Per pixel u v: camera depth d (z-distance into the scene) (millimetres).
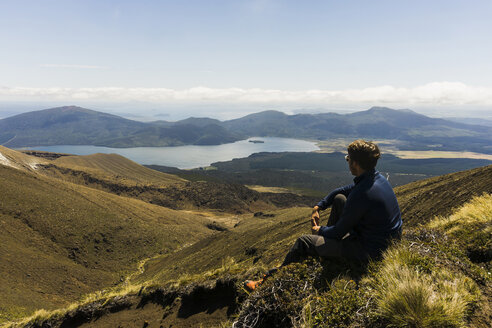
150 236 114250
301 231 40781
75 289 73312
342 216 3342
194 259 60062
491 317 2570
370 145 3301
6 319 46156
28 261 75812
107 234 106000
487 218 4887
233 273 6160
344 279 3111
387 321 2576
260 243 47375
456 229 5137
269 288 3186
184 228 135250
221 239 68938
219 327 4699
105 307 10141
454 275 3160
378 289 2877
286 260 3842
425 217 23344
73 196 124938
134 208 142625
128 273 88438
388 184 3434
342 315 2709
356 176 3479
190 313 6512
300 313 2822
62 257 87688
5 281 63438
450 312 2459
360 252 3326
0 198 99750
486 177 23766
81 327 10094
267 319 2965
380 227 3293
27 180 121750
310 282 3191
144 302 9562
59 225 99500
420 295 2588
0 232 85562
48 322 11141
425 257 3396
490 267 3535
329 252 3428
